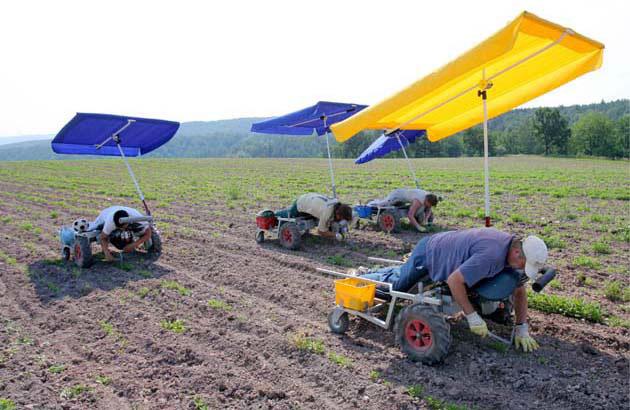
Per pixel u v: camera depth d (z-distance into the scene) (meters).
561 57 6.02
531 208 16.83
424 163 56.22
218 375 5.30
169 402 4.82
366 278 6.42
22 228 14.12
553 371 5.14
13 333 6.63
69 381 5.28
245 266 9.68
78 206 19.20
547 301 6.88
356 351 5.73
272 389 4.94
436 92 6.35
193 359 5.73
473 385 4.91
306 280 8.62
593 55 5.82
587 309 6.59
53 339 6.42
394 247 10.86
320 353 5.69
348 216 10.43
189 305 7.49
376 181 28.56
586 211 16.16
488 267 4.89
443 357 5.25
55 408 4.74
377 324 5.89
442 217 14.95
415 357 5.38
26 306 7.70
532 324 6.38
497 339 5.78
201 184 28.03
